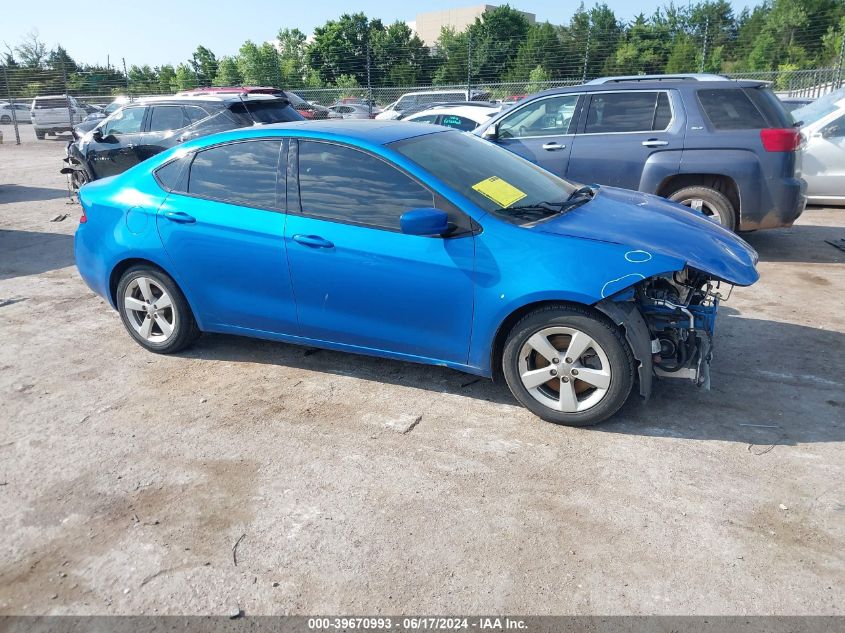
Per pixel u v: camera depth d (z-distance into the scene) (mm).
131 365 4773
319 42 46719
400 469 3414
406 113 15047
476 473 3361
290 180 4164
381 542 2885
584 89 7199
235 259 4301
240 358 4832
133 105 10609
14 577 2766
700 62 25078
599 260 3465
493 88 23641
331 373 4543
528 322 3648
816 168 9070
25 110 32156
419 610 2523
